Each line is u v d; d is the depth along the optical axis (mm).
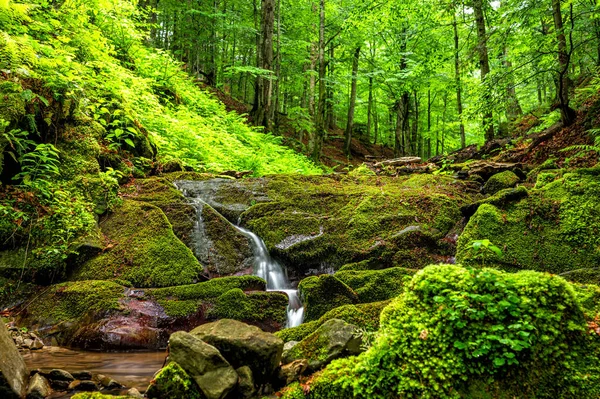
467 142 26328
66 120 6496
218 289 4934
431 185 7789
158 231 5754
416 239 6039
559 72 8492
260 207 6961
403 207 6730
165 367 2527
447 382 2170
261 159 11719
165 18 21531
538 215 5391
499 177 7277
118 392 2963
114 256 5320
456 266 2682
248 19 22766
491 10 12312
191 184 7730
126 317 4344
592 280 4113
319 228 6508
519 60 9133
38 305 4574
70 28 8578
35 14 7750
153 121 9602
